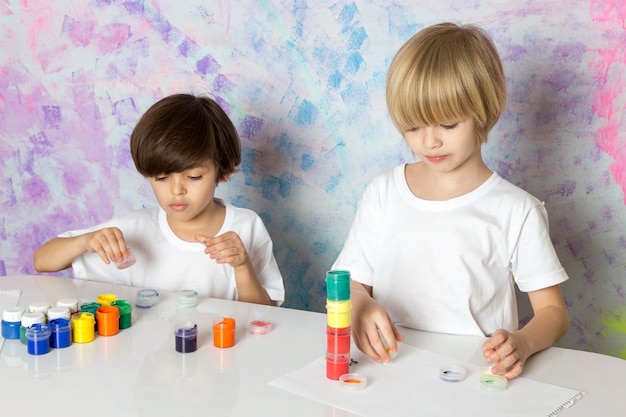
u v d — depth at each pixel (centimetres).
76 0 188
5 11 195
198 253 147
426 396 87
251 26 174
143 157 134
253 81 177
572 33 150
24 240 206
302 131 175
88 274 145
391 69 114
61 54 192
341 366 91
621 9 145
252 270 141
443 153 112
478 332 115
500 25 154
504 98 117
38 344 99
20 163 202
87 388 88
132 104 189
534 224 118
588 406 85
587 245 157
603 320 158
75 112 194
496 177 123
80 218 200
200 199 138
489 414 82
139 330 109
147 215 151
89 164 196
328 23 167
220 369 94
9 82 198
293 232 180
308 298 182
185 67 182
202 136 135
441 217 122
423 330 113
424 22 159
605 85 149
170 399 86
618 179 152
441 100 107
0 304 119
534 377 94
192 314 116
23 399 85
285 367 95
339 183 174
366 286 129
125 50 187
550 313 112
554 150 155
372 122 168
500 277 121
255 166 181
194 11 178
